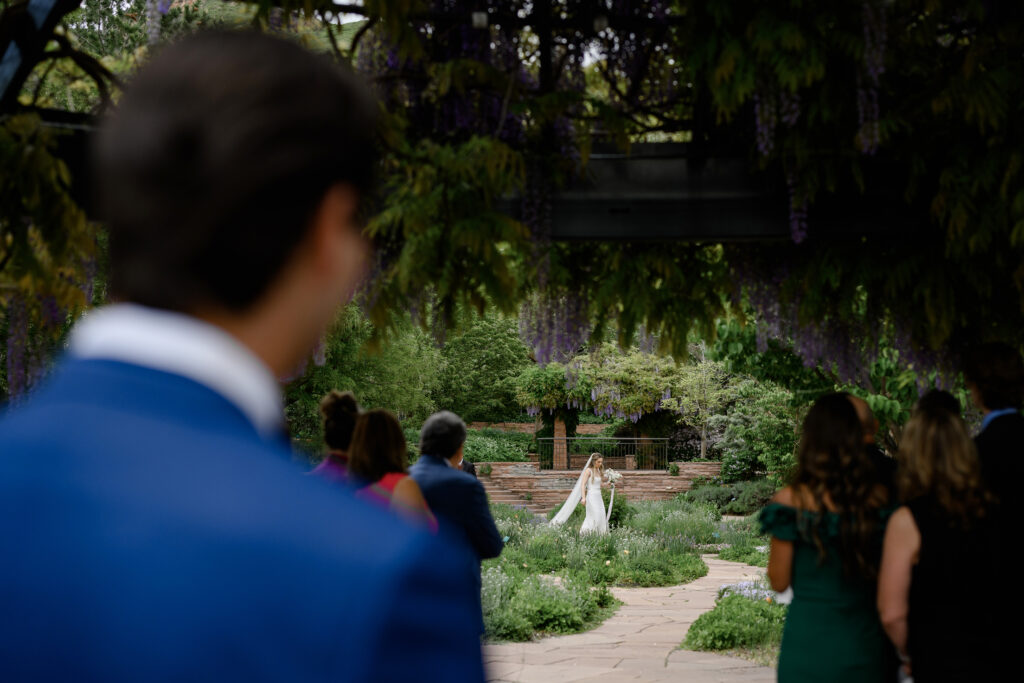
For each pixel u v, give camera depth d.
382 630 0.38
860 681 2.89
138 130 0.45
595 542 13.95
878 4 2.91
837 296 4.04
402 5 2.76
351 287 3.29
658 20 3.36
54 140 2.62
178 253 0.44
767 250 3.95
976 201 3.26
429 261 3.19
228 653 0.37
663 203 3.61
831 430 2.99
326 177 0.48
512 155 3.09
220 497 0.39
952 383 4.06
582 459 29.44
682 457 30.00
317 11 2.92
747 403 17.86
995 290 3.79
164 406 0.41
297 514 0.40
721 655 7.50
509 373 35.94
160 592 0.37
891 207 3.60
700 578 13.16
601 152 3.62
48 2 2.60
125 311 0.45
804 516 2.95
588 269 4.09
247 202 0.45
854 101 3.24
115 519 0.38
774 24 2.96
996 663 2.61
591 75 3.80
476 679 0.41
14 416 0.43
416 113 3.46
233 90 0.46
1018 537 2.65
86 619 0.36
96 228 2.83
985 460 2.86
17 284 2.80
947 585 2.65
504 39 3.46
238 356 0.45
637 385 25.33
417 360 20.86
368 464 3.46
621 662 7.21
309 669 0.37
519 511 19.72
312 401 17.41
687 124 3.73
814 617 2.95
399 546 0.41
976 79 3.01
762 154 3.47
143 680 0.36
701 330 4.09
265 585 0.38
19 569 0.37
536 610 8.73
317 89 0.48
